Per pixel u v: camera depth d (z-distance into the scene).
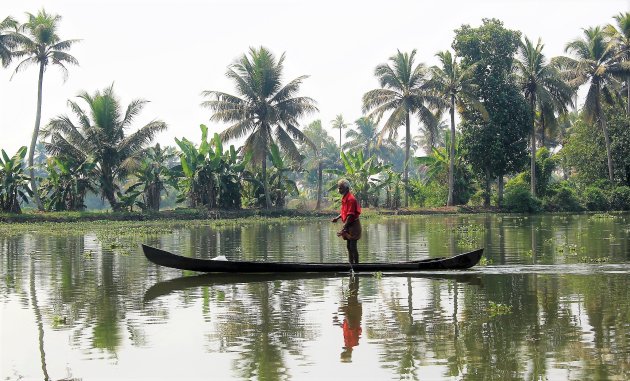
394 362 7.97
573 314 10.24
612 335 8.94
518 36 54.44
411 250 20.83
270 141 52.50
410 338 9.03
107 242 25.38
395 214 51.41
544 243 22.22
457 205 54.53
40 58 45.47
